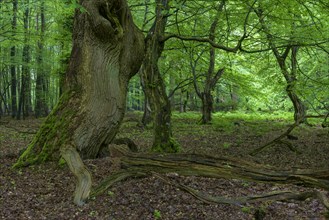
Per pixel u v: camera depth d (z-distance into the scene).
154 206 5.92
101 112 8.93
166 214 5.60
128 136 15.79
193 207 5.88
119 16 9.30
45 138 8.78
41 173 7.81
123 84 9.52
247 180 6.97
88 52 9.02
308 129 18.06
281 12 10.48
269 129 17.89
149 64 10.36
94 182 7.07
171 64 20.95
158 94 10.33
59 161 8.23
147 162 7.26
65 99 9.05
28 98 33.66
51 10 16.69
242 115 26.22
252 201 6.00
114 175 6.82
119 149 7.75
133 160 7.32
